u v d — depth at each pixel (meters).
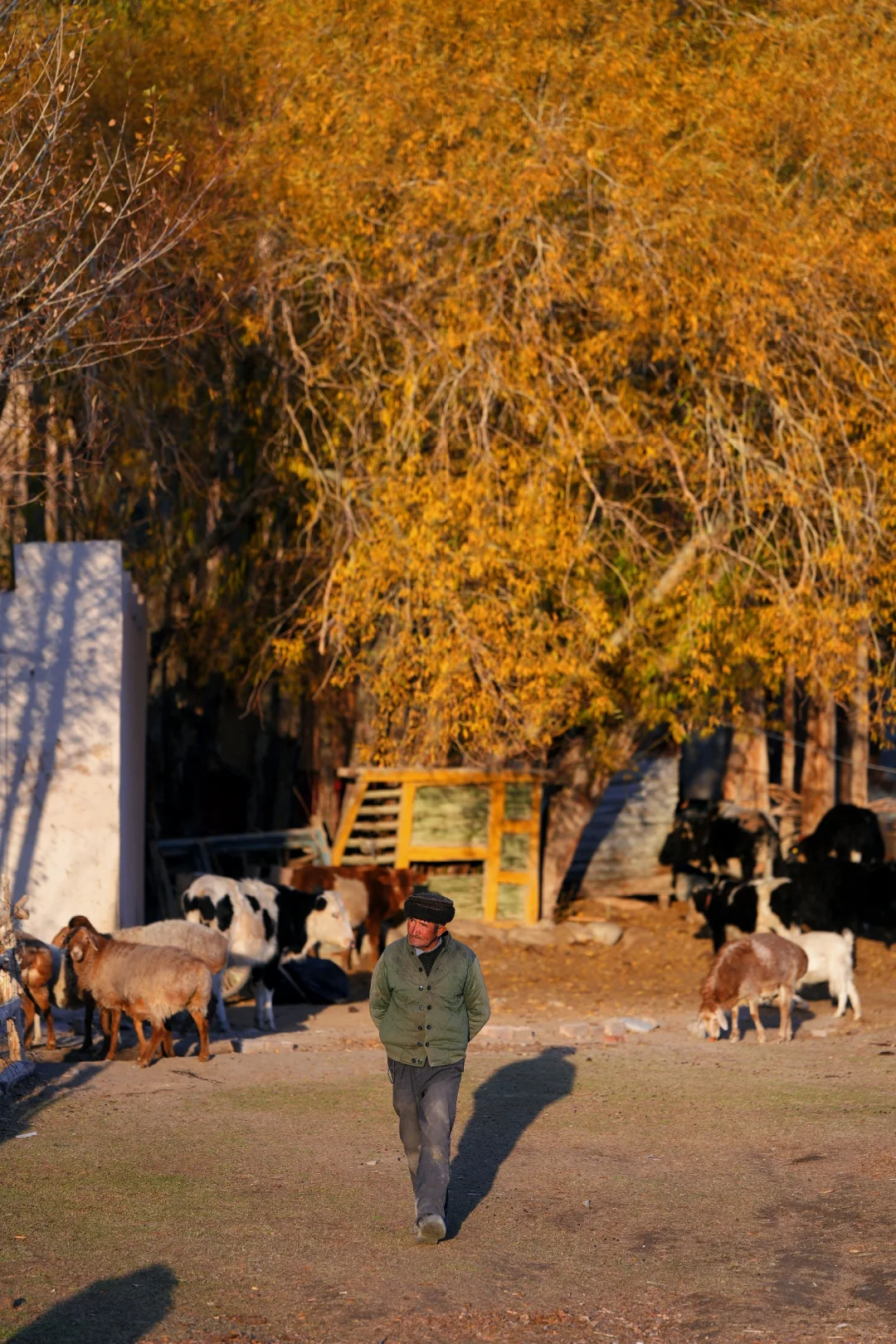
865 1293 5.86
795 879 17.33
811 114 15.95
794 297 16.05
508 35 16.05
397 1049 6.60
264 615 20.67
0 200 12.91
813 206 16.52
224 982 13.22
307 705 21.67
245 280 16.55
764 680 18.66
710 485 16.72
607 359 16.42
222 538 20.30
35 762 14.50
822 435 16.98
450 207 16.02
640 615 17.77
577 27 16.38
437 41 16.58
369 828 20.25
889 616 17.58
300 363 17.92
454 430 16.56
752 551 17.81
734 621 17.73
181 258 16.28
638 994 16.36
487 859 20.17
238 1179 7.48
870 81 15.92
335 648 19.19
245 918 13.20
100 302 12.95
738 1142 8.37
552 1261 6.28
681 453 17.11
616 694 18.88
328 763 21.31
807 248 15.77
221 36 16.50
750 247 15.51
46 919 14.36
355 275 16.30
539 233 16.06
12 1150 8.02
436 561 16.12
